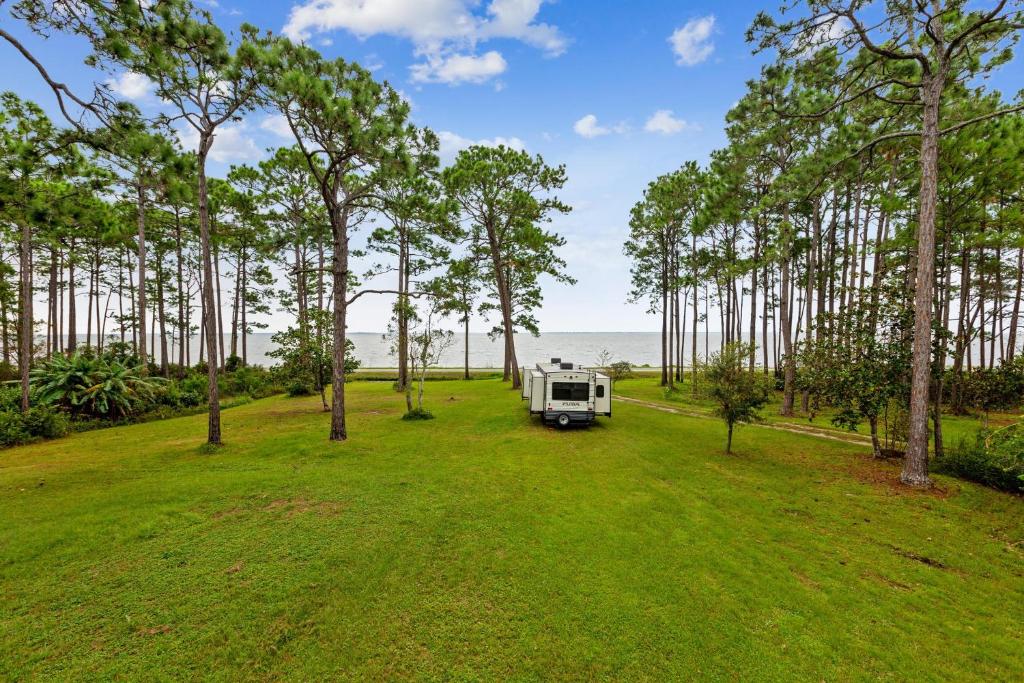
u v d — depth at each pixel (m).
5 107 16.44
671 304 37.19
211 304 13.54
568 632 5.56
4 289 21.25
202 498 9.20
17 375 23.22
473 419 19.25
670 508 9.66
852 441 15.66
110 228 20.25
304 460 12.50
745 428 17.83
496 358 96.94
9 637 5.09
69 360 20.47
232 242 32.72
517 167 27.94
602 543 7.92
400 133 12.70
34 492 9.39
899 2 10.79
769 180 21.08
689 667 5.08
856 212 21.06
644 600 6.27
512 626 5.63
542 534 8.18
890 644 5.59
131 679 4.59
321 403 24.59
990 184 12.86
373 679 4.75
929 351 10.98
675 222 31.36
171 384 23.92
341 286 14.84
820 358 13.89
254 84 12.27
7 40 7.25
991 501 9.88
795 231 21.20
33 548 6.95
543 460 13.24
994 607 6.41
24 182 9.22
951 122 13.45
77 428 17.03
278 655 5.02
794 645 5.50
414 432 16.69
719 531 8.55
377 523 8.34
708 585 6.71
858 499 10.18
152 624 5.40
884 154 17.50
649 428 17.80
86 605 5.71
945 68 10.88
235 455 12.88
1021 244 13.28
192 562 6.77
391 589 6.30
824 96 16.39
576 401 17.73
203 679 4.65
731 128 19.73
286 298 38.09
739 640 5.56
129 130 9.53
